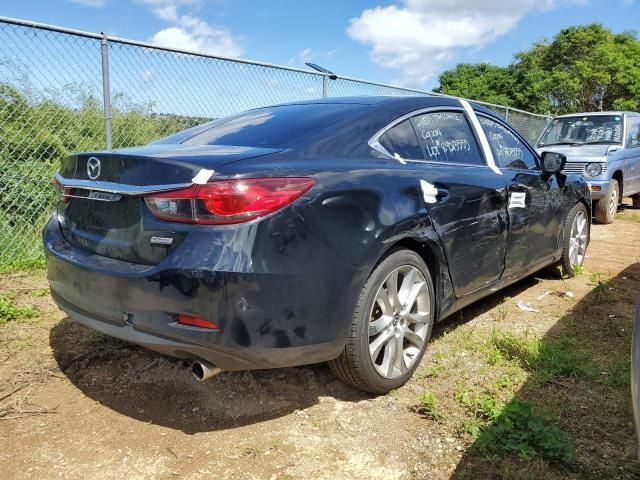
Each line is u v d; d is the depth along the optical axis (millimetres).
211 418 2779
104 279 2527
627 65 29750
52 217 3219
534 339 3695
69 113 5305
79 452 2498
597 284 5074
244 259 2277
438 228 3129
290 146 2783
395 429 2674
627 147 9484
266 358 2412
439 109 3664
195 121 6102
